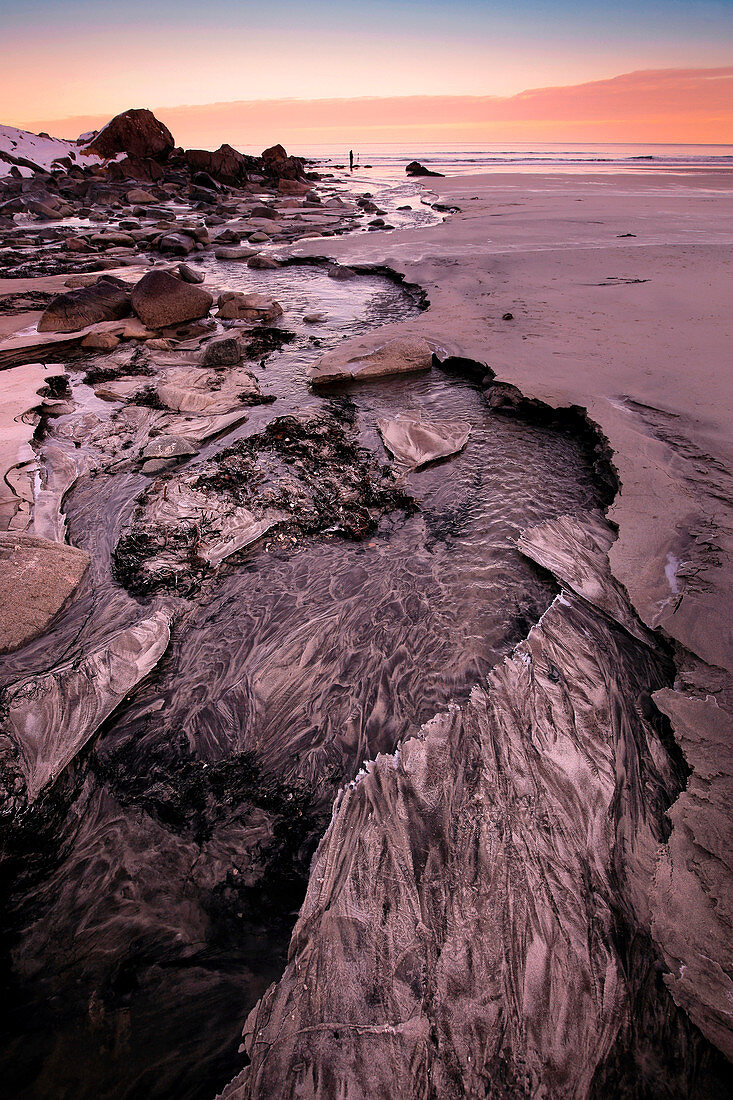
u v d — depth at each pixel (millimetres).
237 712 2928
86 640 3338
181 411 6062
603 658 3000
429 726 2729
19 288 10859
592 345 6625
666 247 11891
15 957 2045
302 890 2205
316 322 8680
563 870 2105
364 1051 1711
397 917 2012
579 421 5270
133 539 4199
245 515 4402
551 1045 1703
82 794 2562
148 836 2404
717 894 1961
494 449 5094
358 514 4395
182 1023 1865
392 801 2406
